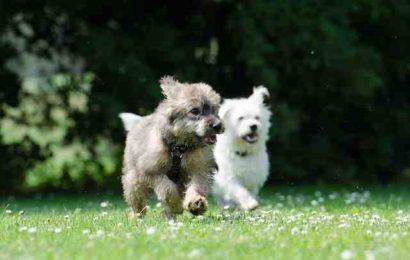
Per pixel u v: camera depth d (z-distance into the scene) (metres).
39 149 18.92
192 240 6.90
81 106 18.47
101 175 19.72
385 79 20.06
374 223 8.62
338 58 17.44
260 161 11.66
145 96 16.95
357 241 6.84
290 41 17.34
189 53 18.30
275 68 17.83
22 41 18.44
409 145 20.88
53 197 17.02
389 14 19.08
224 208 10.65
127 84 17.08
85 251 6.39
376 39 20.03
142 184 9.32
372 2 18.41
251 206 11.00
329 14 17.72
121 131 18.47
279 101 17.67
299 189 18.27
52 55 18.56
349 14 18.98
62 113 18.69
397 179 21.38
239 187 11.43
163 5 18.91
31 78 18.56
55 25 18.44
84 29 18.34
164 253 6.23
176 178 9.05
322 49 17.36
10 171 18.78
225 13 18.73
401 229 7.97
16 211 12.22
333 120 19.83
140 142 9.26
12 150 18.77
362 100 19.25
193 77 17.77
